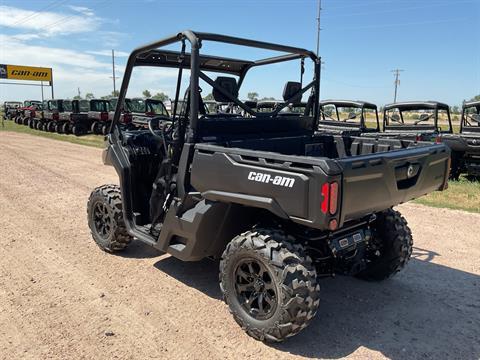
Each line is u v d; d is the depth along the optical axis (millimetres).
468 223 5898
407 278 4055
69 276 3988
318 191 2461
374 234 3820
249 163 2830
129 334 3021
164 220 3535
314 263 3291
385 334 3076
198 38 3238
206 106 3760
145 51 3693
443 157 3457
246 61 4340
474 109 10672
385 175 2801
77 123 21438
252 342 2938
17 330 3047
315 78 4332
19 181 8633
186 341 2945
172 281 3910
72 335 2996
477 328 3174
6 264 4254
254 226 3164
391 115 11352
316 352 2838
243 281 3045
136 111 17375
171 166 3549
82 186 8188
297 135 4293
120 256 4508
